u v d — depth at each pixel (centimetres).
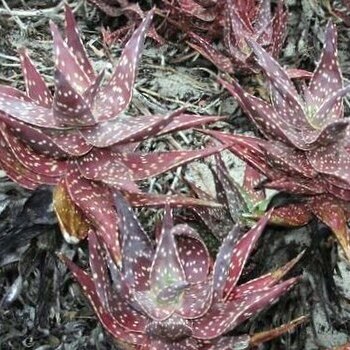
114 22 153
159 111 138
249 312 86
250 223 102
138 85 143
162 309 83
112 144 88
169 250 83
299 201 99
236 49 134
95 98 91
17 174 92
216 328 84
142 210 116
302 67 149
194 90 144
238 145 98
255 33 135
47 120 89
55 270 101
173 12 142
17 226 95
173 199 93
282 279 103
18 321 107
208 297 83
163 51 149
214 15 141
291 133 95
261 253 104
